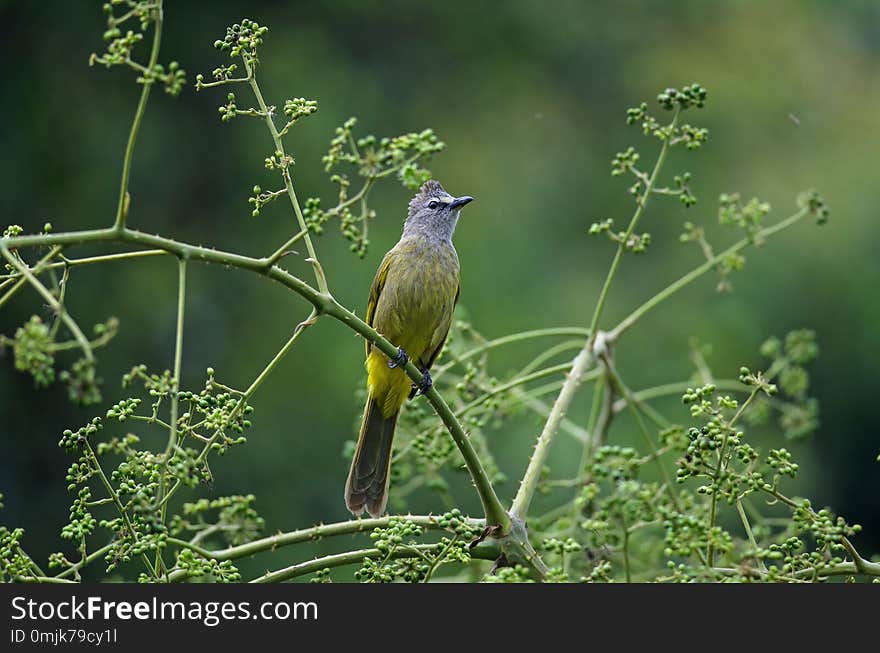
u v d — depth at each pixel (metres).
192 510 6.07
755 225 7.02
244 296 16.61
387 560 5.45
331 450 15.23
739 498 5.38
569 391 6.67
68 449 5.11
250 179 17.41
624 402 7.71
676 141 6.61
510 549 5.84
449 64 19.88
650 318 16.45
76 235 4.70
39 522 14.34
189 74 17.64
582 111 19.91
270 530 14.50
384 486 7.46
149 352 15.99
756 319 16.58
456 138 19.11
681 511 6.52
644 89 20.02
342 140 5.13
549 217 18.38
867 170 18.55
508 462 13.46
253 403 15.55
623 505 5.70
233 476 14.73
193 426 5.15
